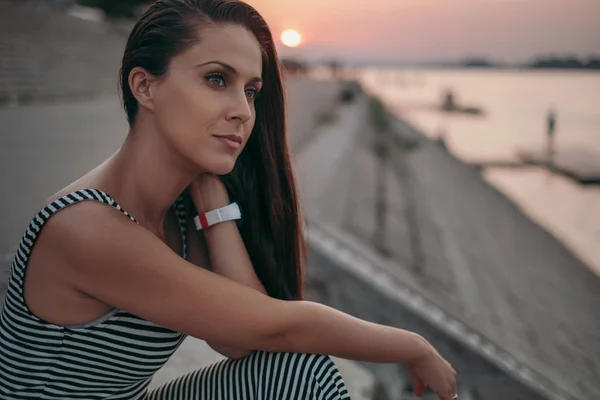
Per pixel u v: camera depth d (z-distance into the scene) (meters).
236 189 1.99
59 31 24.23
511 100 131.62
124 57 1.62
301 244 2.14
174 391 1.81
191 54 1.54
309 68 73.88
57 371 1.59
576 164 41.47
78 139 11.06
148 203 1.67
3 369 1.62
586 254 20.19
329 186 14.66
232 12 1.59
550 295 14.24
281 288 2.10
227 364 1.75
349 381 3.42
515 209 26.52
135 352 1.61
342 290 4.62
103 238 1.48
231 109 1.56
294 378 1.64
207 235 1.93
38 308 1.54
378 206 15.45
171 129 1.57
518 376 3.97
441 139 45.12
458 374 4.02
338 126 27.27
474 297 12.02
